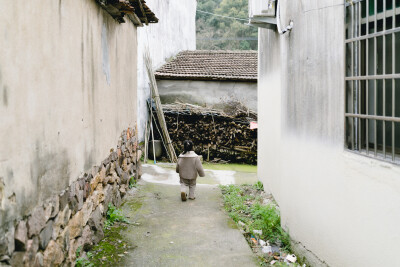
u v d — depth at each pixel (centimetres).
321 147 390
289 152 493
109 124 546
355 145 338
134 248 453
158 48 1548
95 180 456
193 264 415
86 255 407
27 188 251
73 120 366
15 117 235
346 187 339
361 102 335
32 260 257
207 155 1435
